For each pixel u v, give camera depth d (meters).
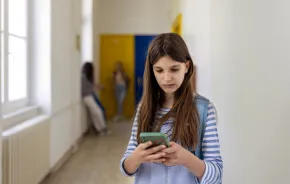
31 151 2.74
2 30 2.61
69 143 4.63
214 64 2.89
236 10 2.16
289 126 1.34
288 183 1.35
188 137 1.08
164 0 8.48
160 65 1.07
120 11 8.50
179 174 1.10
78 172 3.87
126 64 8.60
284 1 1.40
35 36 3.47
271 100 1.54
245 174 1.95
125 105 8.66
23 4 3.27
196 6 4.14
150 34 8.56
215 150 1.07
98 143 5.58
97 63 8.22
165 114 1.13
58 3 3.83
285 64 1.38
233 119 2.22
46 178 3.61
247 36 1.91
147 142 1.00
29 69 3.46
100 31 8.52
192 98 1.13
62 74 4.08
